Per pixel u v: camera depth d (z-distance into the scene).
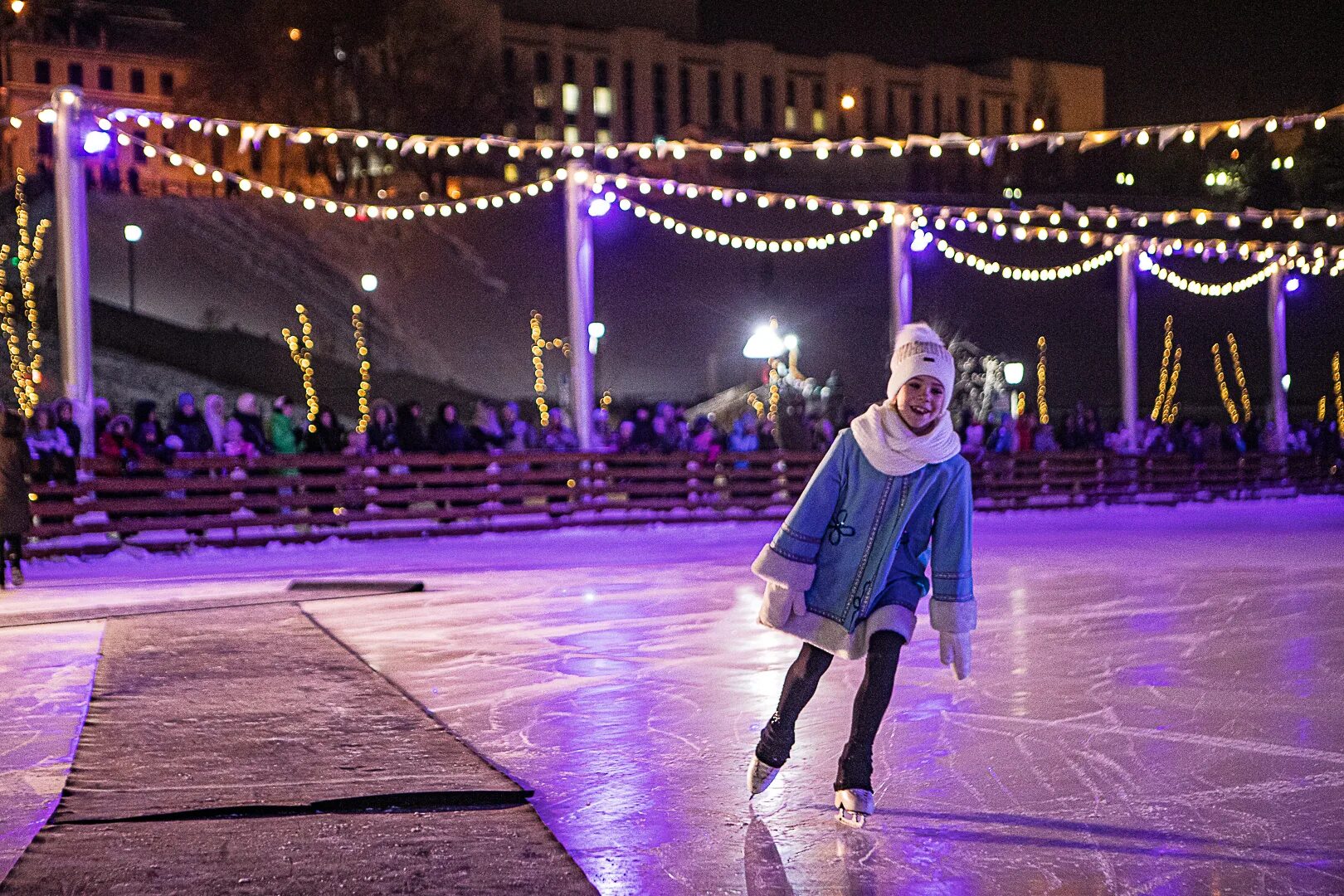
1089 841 3.47
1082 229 46.31
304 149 48.78
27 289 34.69
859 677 5.97
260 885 3.05
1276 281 26.08
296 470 15.45
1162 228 46.06
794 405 23.19
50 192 39.72
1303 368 43.62
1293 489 25.27
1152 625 7.63
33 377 32.09
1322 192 44.12
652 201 49.41
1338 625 7.58
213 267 41.97
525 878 3.10
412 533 15.61
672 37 73.06
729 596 9.26
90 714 5.06
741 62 74.00
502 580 10.52
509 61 67.50
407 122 49.28
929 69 76.75
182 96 49.00
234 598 9.22
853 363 44.75
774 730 3.76
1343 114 12.19
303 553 13.88
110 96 60.47
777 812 3.79
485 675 6.10
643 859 3.36
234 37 48.69
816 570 3.64
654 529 17.00
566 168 17.66
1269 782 4.08
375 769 4.15
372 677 5.88
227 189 45.72
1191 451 24.27
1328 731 4.80
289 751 4.43
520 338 44.62
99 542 13.59
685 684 5.84
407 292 44.28
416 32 49.41
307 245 44.62
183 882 3.07
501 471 16.41
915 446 3.52
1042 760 4.38
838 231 50.50
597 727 4.98
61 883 3.06
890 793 3.98
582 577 10.75
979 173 59.00
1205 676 5.95
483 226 47.94
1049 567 11.29
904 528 3.64
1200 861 3.29
